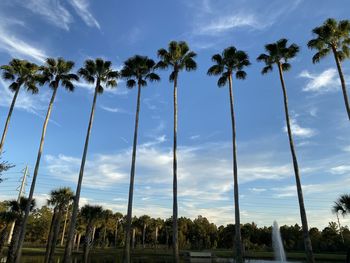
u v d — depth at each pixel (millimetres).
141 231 137750
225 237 127000
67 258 33938
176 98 37094
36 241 108750
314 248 97000
